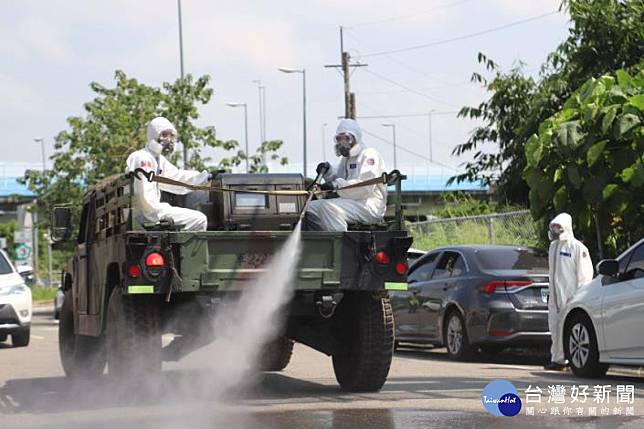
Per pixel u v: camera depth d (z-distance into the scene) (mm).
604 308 26875
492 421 19188
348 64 88062
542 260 33906
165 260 21156
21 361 35125
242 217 22953
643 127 33531
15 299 41688
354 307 23859
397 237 22609
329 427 18688
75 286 27297
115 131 79500
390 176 22969
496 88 52594
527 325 32094
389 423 19031
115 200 22875
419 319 36250
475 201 63438
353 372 23844
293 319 23891
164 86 82000
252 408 21500
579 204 35812
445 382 26234
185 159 81000
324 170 22688
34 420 20516
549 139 35062
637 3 44906
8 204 177875
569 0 45375
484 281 32906
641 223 35469
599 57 45125
